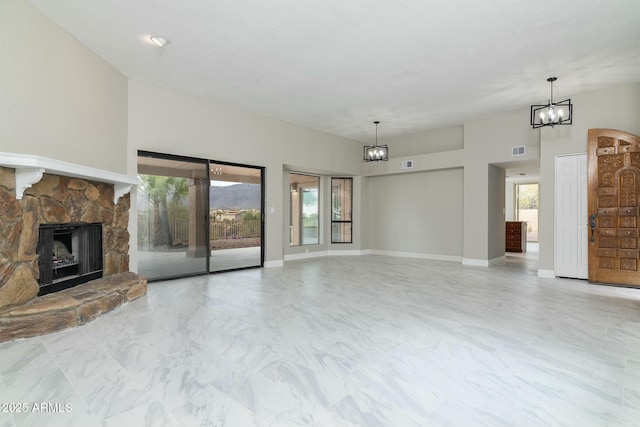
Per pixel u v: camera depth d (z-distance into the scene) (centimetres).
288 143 703
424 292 444
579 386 202
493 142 670
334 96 545
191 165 547
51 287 334
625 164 484
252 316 337
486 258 682
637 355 246
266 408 178
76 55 366
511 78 471
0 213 271
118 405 180
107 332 291
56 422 165
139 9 312
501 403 184
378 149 755
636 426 164
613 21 327
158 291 447
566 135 541
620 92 496
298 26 340
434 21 329
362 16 321
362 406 181
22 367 224
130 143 471
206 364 230
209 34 357
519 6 304
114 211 439
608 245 495
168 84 494
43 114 323
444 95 539
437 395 192
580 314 346
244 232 694
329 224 897
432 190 802
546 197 559
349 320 325
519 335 286
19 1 295
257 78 473
